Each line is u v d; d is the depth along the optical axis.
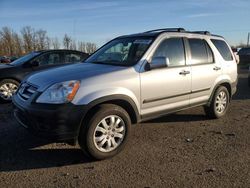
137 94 5.16
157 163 4.73
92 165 4.68
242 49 24.06
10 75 9.39
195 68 6.23
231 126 6.66
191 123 6.85
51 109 4.40
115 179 4.23
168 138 5.86
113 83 4.86
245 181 4.15
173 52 5.90
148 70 5.32
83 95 4.55
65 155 5.04
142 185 4.06
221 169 4.51
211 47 6.82
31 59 9.88
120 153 5.11
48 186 4.05
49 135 4.46
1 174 4.38
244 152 5.16
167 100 5.70
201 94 6.48
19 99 5.00
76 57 10.73
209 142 5.65
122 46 5.95
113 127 4.86
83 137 4.61
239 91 11.52
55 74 4.93
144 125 6.65
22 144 5.48
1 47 52.78
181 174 4.36
